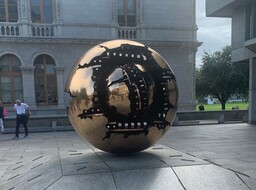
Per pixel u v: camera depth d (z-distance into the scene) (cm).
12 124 1435
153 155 482
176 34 2073
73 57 1884
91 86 418
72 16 1889
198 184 377
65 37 1855
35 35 1864
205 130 1320
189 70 2091
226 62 2867
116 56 430
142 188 363
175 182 377
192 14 2095
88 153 516
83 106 427
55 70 1889
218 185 378
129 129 426
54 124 1446
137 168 403
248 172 562
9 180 468
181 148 840
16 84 1861
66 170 402
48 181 382
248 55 1520
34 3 1878
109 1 1942
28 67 1817
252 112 1572
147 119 433
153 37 2036
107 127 422
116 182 371
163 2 2039
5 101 1847
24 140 1139
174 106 468
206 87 3055
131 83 416
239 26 1592
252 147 854
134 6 2050
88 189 358
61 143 1039
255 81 1540
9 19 1858
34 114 1838
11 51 1794
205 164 423
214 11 1672
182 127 1470
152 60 448
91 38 1883
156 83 439
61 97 1888
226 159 685
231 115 1784
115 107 414
